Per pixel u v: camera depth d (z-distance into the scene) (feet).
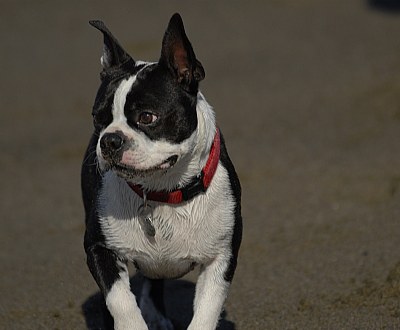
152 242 24.99
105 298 24.82
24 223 44.83
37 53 86.43
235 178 25.77
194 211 24.73
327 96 64.39
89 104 68.69
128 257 25.38
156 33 88.53
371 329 28.66
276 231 40.42
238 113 62.23
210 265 25.54
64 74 78.23
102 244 25.23
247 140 55.52
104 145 22.85
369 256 35.73
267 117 60.70
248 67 75.51
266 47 82.69
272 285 34.12
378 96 62.28
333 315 30.25
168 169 23.62
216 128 25.38
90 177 27.02
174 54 23.76
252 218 42.47
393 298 30.66
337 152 51.52
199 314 24.82
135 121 23.27
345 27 88.84
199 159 24.32
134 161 22.93
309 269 35.45
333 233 39.24
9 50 88.02
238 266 36.50
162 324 30.50
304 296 32.60
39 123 64.64
